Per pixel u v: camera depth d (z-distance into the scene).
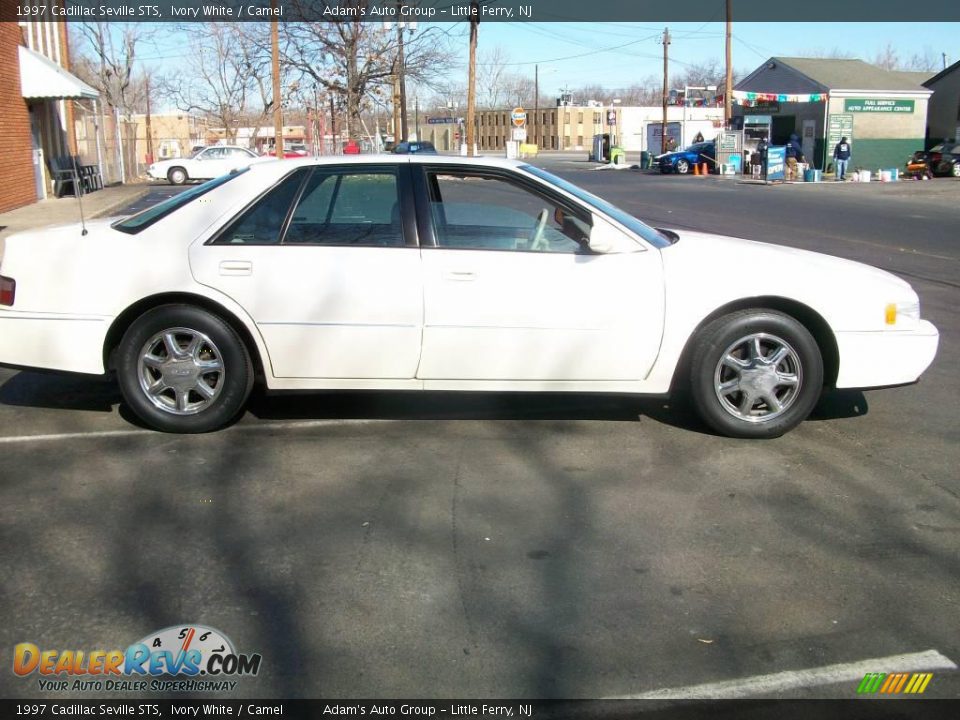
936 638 3.34
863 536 4.15
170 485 4.66
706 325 5.24
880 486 4.72
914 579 3.77
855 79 40.78
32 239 5.32
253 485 4.67
